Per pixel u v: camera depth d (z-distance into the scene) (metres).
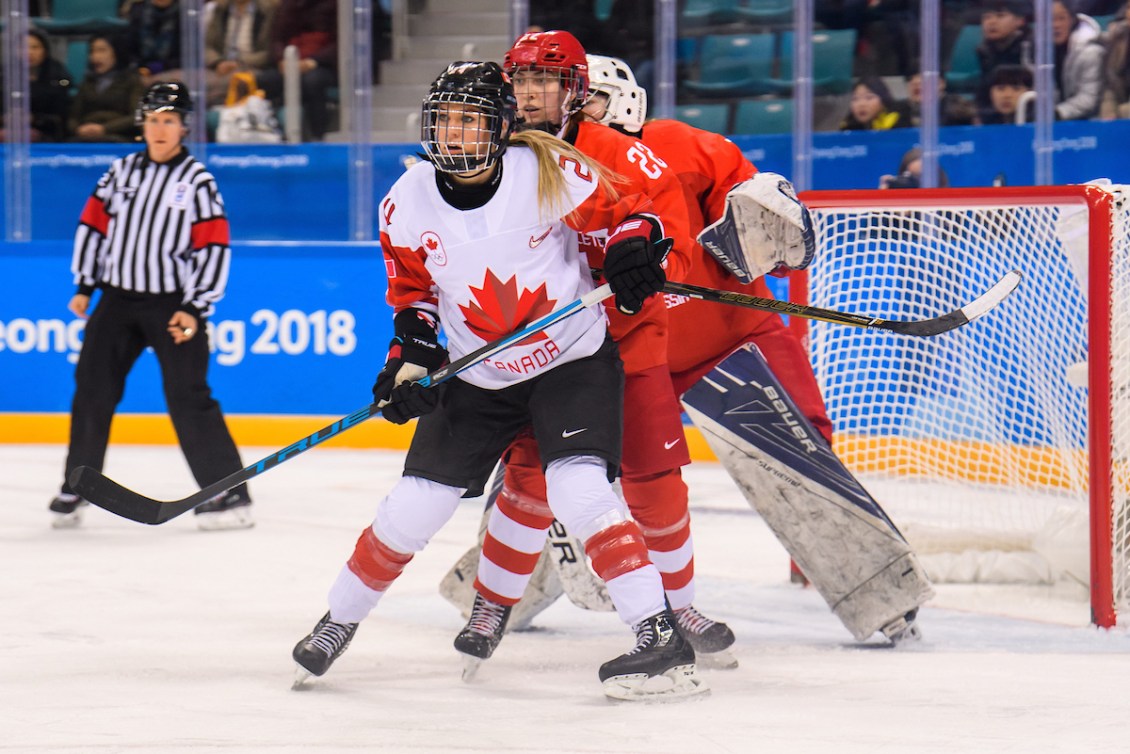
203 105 26.14
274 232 25.89
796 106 25.11
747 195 9.77
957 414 13.80
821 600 12.45
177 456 22.55
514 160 8.40
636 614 8.52
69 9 26.33
